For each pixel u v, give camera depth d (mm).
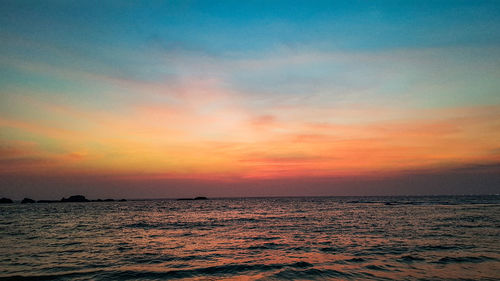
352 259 16109
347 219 43625
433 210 62375
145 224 41281
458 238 23125
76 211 83688
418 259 15797
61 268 15055
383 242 21703
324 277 12758
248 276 13156
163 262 16312
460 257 16109
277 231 30531
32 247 21641
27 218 54812
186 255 18250
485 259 15609
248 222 42438
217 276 13289
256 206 110812
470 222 35750
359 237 24625
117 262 16375
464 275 12656
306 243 22156
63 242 24141
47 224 41719
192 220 48094
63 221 47375
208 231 31844
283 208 88938
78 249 20688
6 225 40031
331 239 23875
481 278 12219
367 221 39406
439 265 14461
